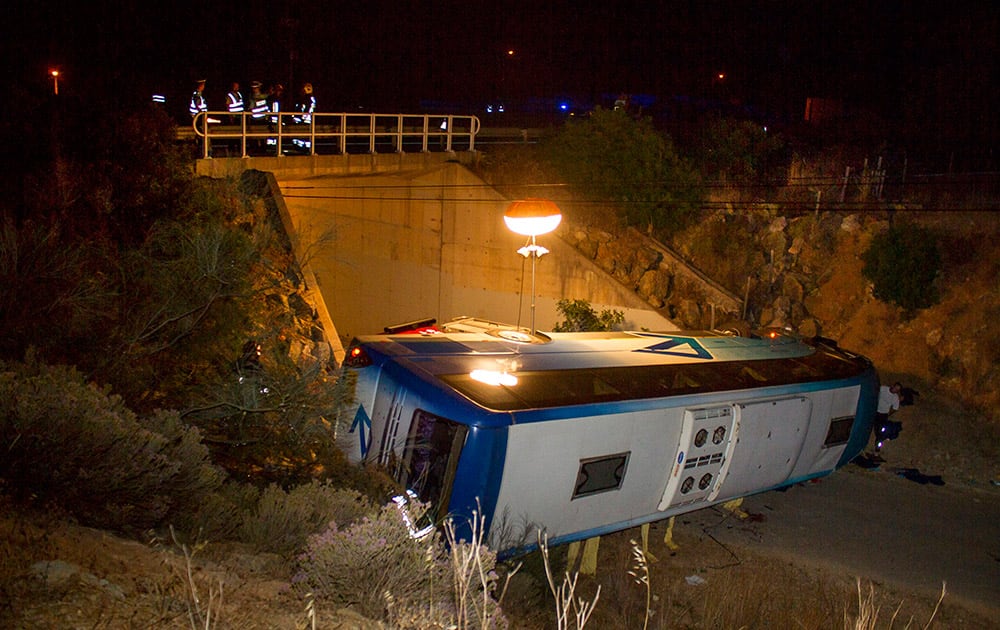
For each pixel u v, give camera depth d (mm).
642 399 9117
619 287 19078
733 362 11453
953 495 13820
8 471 3928
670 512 9906
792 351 13047
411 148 25719
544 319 20188
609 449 8695
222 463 7375
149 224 10359
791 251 19844
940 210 18016
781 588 9734
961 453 15258
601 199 20719
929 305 17625
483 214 20969
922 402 16578
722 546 10984
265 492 5395
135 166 10680
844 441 13000
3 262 6801
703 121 25484
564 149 21172
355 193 20703
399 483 8000
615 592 8875
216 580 3760
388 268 21719
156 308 7777
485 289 21141
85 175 9711
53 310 6984
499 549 7785
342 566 4086
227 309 8188
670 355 11039
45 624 2734
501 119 37375
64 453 4066
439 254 21734
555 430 8109
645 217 20672
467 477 7539
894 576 10516
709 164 22797
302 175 17969
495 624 3904
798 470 12227
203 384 7645
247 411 7316
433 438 7938
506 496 7785
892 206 19453
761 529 11781
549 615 7039
